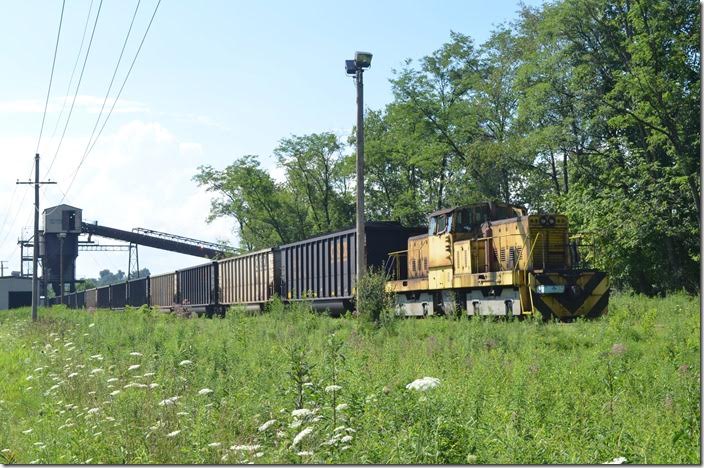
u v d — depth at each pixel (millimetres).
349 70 25844
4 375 18750
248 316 32312
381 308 23984
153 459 8844
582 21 41656
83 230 85188
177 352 16797
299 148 68438
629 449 7887
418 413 8422
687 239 38812
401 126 56969
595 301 23047
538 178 52250
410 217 59375
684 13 37219
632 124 40312
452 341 18047
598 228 39188
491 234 25703
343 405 8617
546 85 41688
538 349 15633
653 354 14469
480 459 7574
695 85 37594
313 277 35969
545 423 9398
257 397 11836
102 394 12664
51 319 41312
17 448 10906
